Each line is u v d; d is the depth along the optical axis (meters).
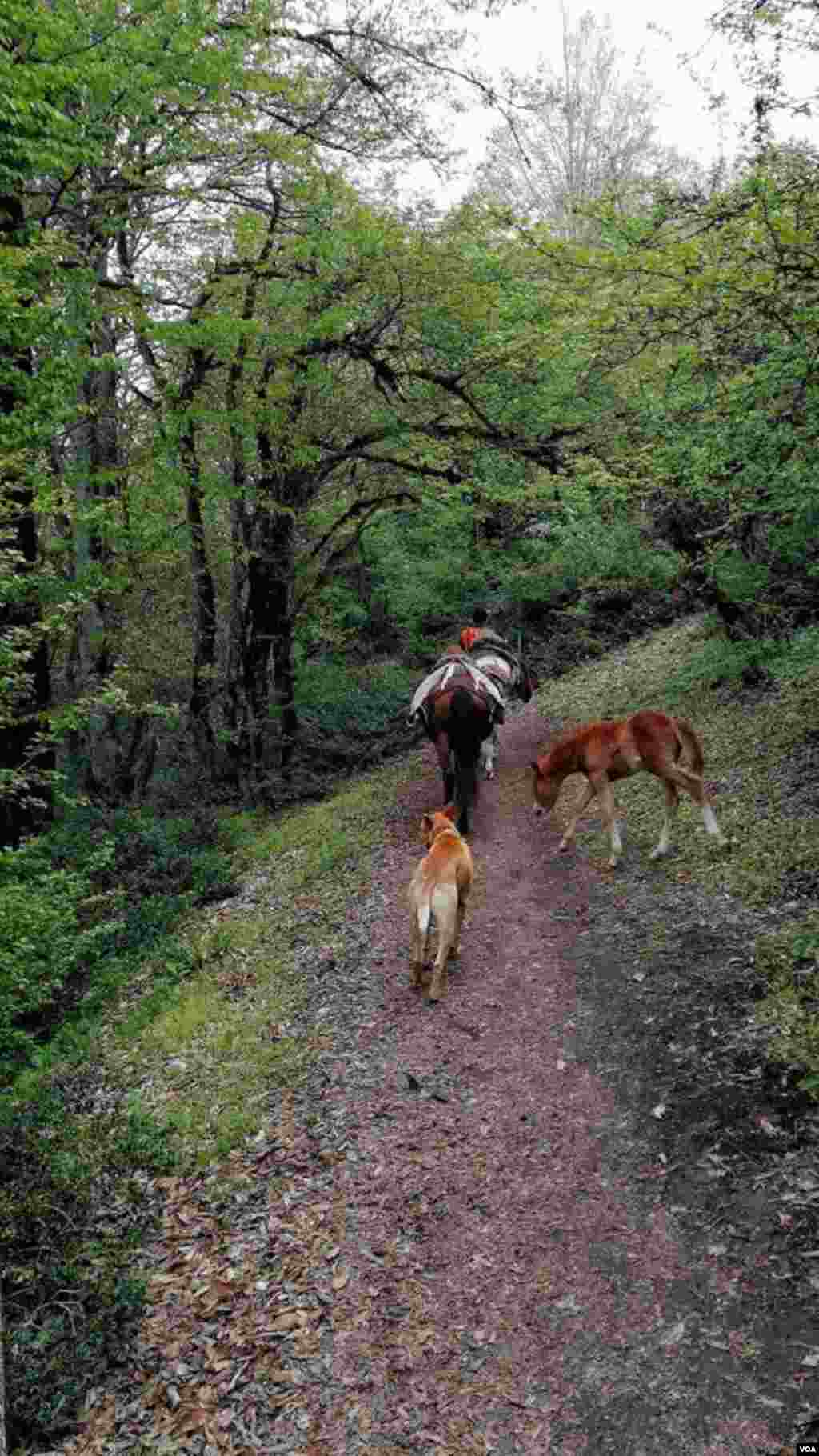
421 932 8.23
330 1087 7.16
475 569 21.28
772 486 8.09
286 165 13.01
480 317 14.12
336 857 12.43
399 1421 4.45
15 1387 4.89
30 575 8.70
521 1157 6.04
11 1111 7.73
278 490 16.66
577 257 7.89
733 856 9.09
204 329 11.35
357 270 13.70
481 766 14.63
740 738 12.09
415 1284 5.21
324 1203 5.94
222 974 9.96
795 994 6.75
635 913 8.80
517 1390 4.51
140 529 14.41
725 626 12.57
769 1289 4.70
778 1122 5.73
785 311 7.39
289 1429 4.50
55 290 9.61
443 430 15.94
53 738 9.11
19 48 8.23
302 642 24.38
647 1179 5.62
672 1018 7.03
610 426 13.44
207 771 19.12
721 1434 4.09
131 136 10.78
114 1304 5.33
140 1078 8.29
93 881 13.06
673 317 8.04
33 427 8.70
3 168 8.10
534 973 8.27
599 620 22.17
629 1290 4.93
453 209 13.57
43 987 8.05
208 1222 6.04
